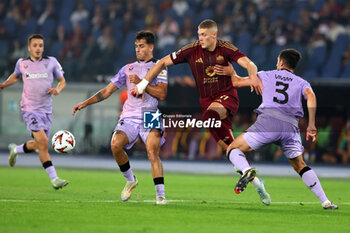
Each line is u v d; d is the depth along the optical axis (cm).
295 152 2355
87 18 8419
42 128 3088
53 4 8631
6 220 1841
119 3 8469
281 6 8012
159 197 2403
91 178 4012
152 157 2412
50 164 3003
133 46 7500
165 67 2500
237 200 2738
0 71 7075
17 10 8556
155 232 1656
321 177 4731
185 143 6438
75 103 6706
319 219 2030
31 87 3094
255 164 6209
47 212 2056
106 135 6588
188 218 1973
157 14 8306
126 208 2225
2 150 6869
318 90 5809
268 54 7069
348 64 6900
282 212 2217
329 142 5984
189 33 7444
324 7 7638
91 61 7200
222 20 7850
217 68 2458
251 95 5319
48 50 7781
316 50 7056
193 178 4303
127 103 2505
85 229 1686
